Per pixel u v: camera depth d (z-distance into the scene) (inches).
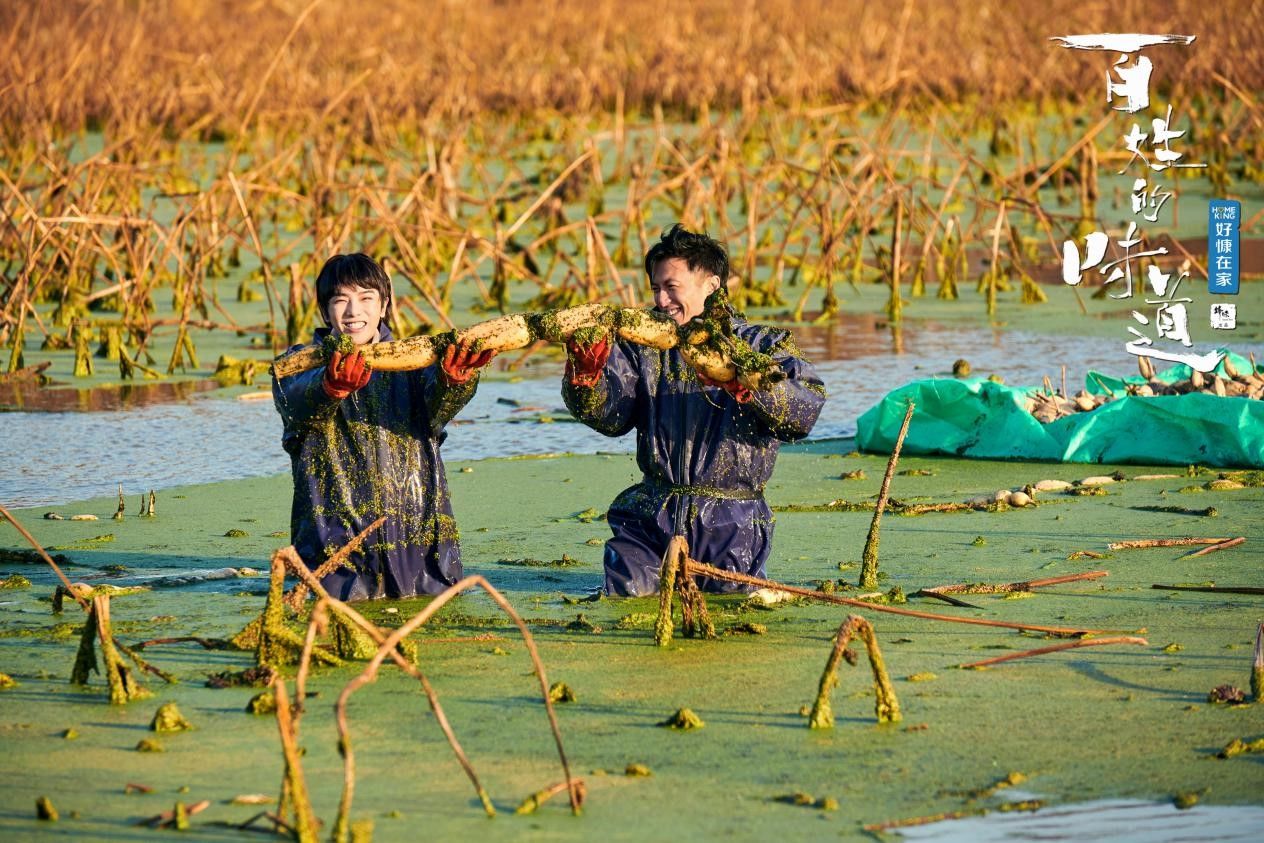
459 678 356.2
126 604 419.5
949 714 329.1
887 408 622.8
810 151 1615.4
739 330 425.7
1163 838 269.3
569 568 458.3
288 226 1289.4
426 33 2236.7
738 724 324.5
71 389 776.9
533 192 1264.8
